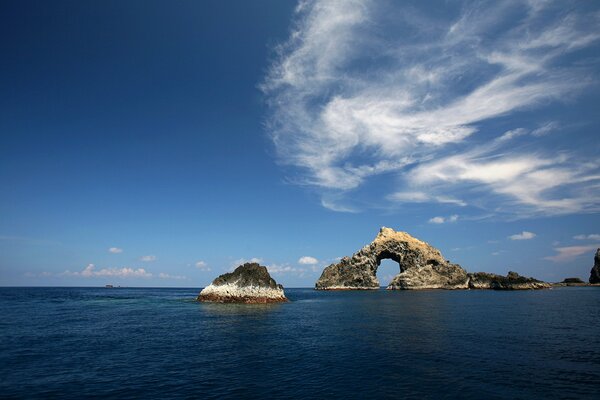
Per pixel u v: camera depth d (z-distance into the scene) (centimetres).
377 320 4881
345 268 17325
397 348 3016
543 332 3800
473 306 6975
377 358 2667
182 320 4759
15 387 1948
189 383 2066
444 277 15225
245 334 3700
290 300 8900
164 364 2477
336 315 5494
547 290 14075
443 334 3706
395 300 8894
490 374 2238
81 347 2972
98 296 11088
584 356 2695
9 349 2847
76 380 2089
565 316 5212
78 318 4881
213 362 2545
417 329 4044
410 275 15000
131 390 1936
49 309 6194
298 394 1898
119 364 2458
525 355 2734
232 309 6278
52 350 2841
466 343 3212
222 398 1833
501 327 4166
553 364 2470
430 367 2411
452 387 2005
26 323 4300
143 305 7131
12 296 10512
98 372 2259
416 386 2027
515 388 1984
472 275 15488
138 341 3272
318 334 3728
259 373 2278
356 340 3388
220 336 3575
